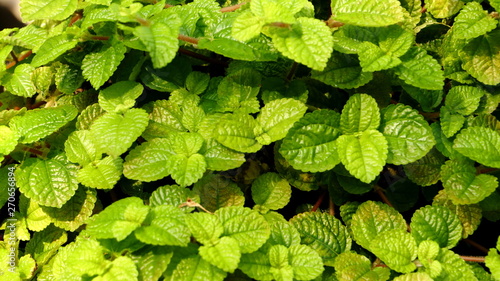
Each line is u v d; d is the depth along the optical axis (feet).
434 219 1.29
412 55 1.33
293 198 1.44
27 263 1.33
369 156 1.28
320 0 1.50
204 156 1.31
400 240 1.26
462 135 1.31
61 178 1.35
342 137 1.31
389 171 1.40
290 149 1.31
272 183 1.37
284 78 1.39
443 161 1.36
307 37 1.25
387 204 1.36
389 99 1.38
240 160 1.30
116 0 1.36
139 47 1.32
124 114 1.33
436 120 1.39
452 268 1.24
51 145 1.39
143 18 1.28
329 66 1.34
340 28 1.35
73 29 1.34
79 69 1.44
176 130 1.37
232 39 1.33
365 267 1.27
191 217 1.22
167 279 1.19
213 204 1.34
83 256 1.20
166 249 1.20
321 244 1.32
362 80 1.34
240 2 1.49
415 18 1.46
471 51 1.36
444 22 1.45
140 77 1.42
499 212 1.36
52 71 1.45
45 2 1.35
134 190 1.40
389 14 1.31
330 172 1.39
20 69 1.44
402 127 1.32
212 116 1.34
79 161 1.34
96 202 1.39
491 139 1.30
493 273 1.23
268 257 1.24
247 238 1.23
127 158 1.31
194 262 1.20
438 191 1.39
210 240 1.21
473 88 1.36
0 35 1.44
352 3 1.32
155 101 1.41
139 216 1.20
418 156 1.30
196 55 1.45
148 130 1.36
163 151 1.31
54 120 1.36
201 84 1.39
